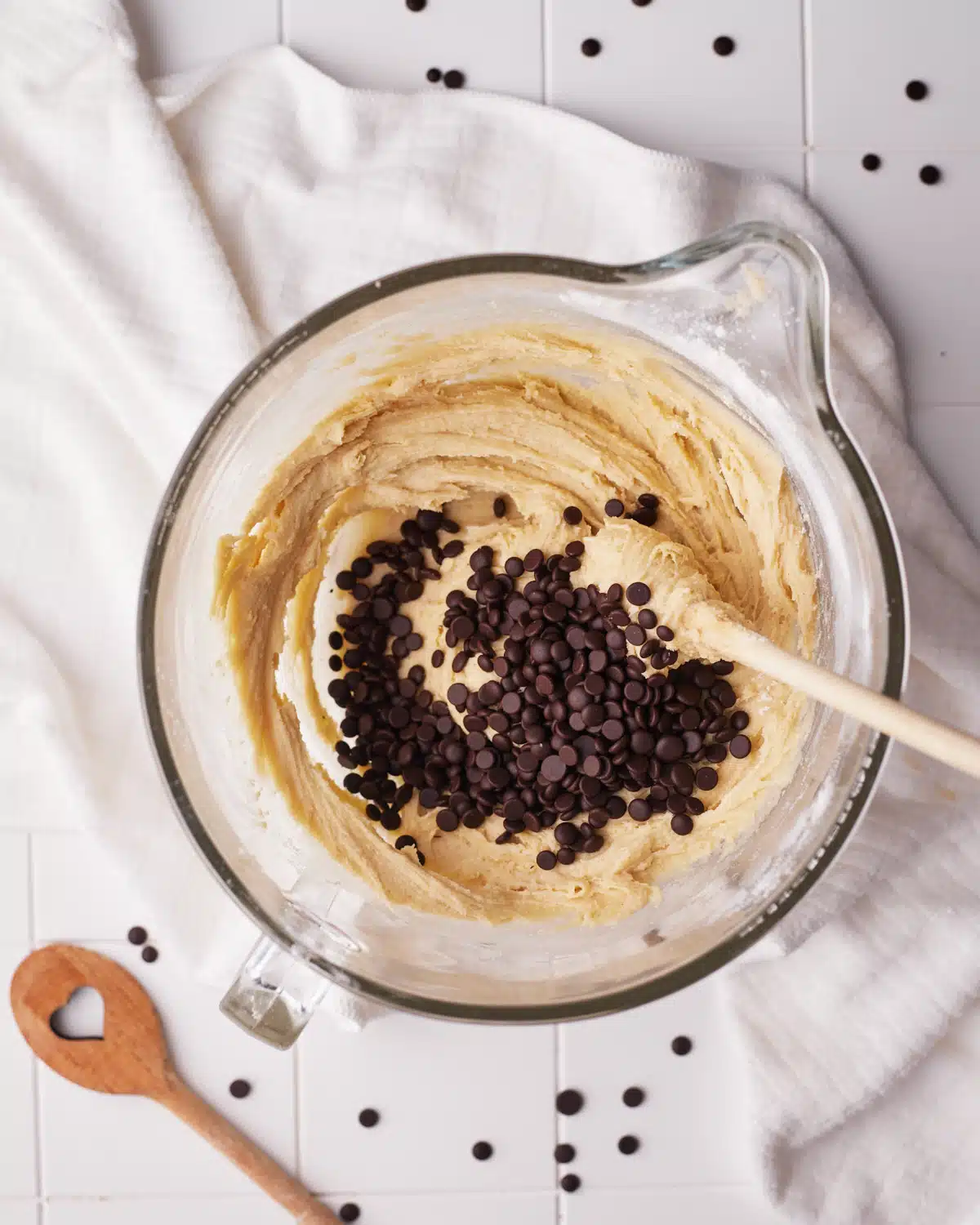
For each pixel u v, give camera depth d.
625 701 0.75
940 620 0.77
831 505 0.70
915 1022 0.78
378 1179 0.79
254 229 0.78
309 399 0.74
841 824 0.68
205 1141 0.79
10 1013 0.79
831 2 0.79
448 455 0.77
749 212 0.78
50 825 0.79
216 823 0.70
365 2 0.79
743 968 0.79
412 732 0.78
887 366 0.78
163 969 0.79
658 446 0.77
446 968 0.71
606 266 0.68
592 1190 0.79
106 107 0.77
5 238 0.78
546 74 0.79
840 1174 0.79
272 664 0.75
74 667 0.78
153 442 0.78
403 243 0.78
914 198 0.79
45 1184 0.79
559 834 0.75
